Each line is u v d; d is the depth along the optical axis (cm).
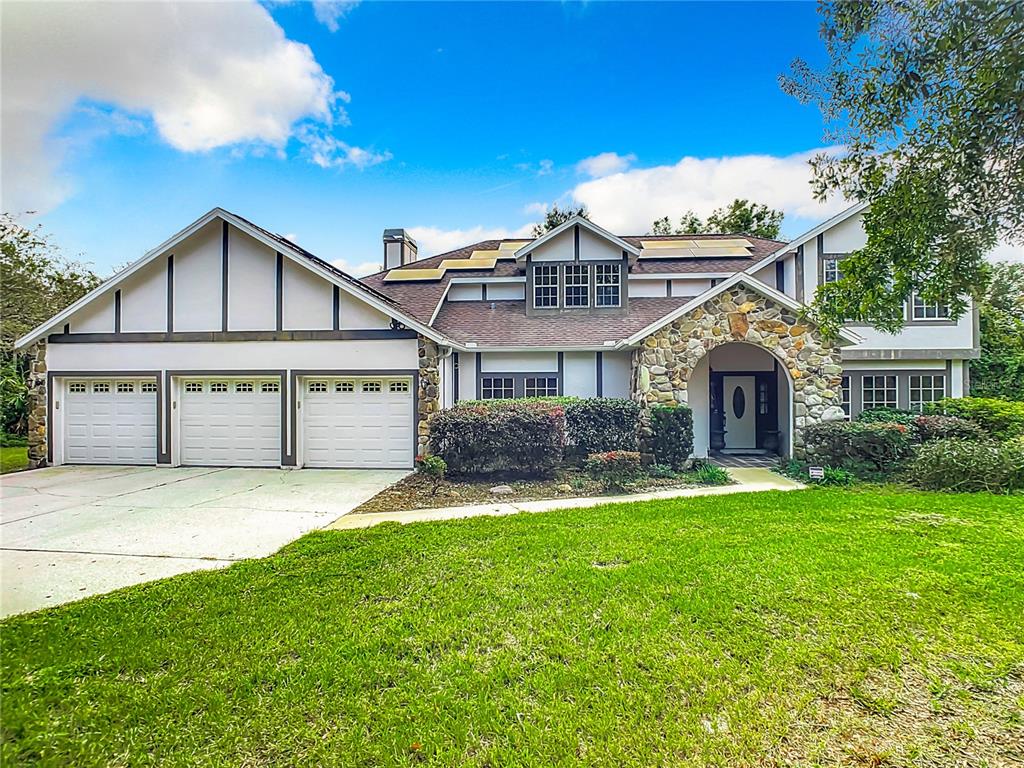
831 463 1143
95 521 814
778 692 345
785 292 1551
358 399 1322
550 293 1602
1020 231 426
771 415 1622
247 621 455
